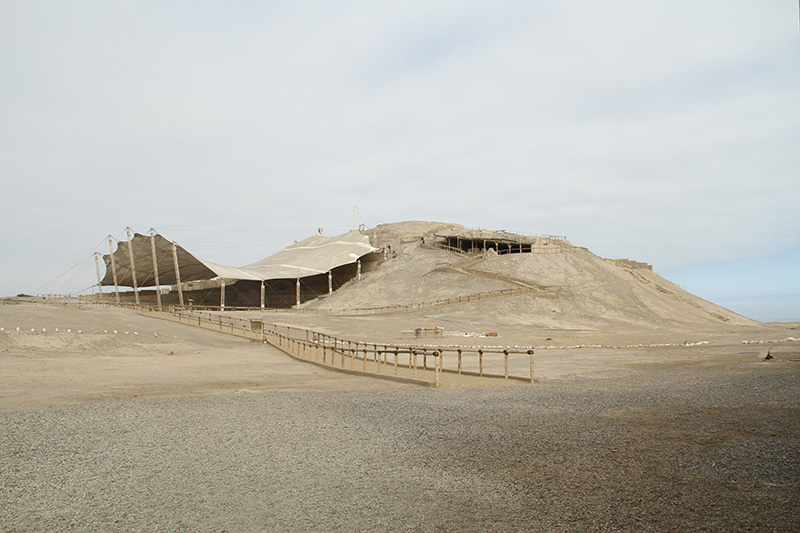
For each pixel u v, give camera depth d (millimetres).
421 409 12359
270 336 44219
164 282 97688
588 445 8375
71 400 14328
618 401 12930
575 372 22078
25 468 7707
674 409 11547
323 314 71938
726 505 5648
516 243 102250
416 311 71375
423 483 6754
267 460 8016
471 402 13422
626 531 5031
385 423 10672
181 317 53562
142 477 7242
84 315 40625
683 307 87375
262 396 15000
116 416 11641
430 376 20938
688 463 7203
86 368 23828
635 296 81875
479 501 6039
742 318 96250
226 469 7574
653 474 6777
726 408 11516
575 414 11211
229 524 5559
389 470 7363
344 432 9898
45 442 9273
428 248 105062
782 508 5527
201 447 8875
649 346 40500
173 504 6184
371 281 95875
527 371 22969
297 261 103562
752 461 7227
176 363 27891
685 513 5453
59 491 6707
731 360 25781
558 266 89562
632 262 117625
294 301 105438
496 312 70000
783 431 9055
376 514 5738
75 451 8648
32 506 6188
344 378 21219
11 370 21969
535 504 5867
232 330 46906
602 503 5816
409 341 46375
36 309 39375
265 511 5918
